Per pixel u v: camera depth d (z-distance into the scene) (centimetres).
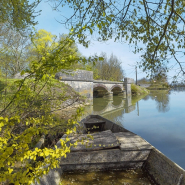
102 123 751
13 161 134
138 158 361
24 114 239
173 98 2323
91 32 142
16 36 1124
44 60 129
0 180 117
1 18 411
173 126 898
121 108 1652
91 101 1934
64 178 340
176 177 271
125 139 419
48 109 290
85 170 363
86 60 130
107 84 2595
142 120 1076
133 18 368
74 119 182
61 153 145
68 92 1067
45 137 480
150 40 360
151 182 320
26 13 373
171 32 346
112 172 357
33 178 133
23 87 132
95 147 368
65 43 138
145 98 2600
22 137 138
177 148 604
